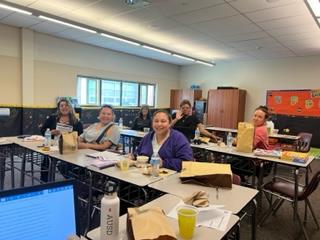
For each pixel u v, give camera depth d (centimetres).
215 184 190
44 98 654
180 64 1059
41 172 334
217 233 126
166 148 246
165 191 179
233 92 874
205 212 142
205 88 1018
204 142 418
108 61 804
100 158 257
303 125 784
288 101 817
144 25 547
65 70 693
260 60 877
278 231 276
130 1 417
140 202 212
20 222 79
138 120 614
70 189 90
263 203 340
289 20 477
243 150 346
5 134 595
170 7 439
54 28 590
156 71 978
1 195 76
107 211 107
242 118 898
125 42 679
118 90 855
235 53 796
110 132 326
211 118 924
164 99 1028
